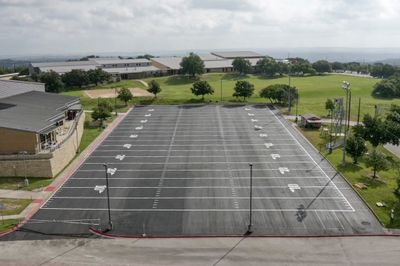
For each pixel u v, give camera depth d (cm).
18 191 5112
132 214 4466
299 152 6569
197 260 3562
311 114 8675
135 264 3509
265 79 16500
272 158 6272
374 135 6462
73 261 3562
